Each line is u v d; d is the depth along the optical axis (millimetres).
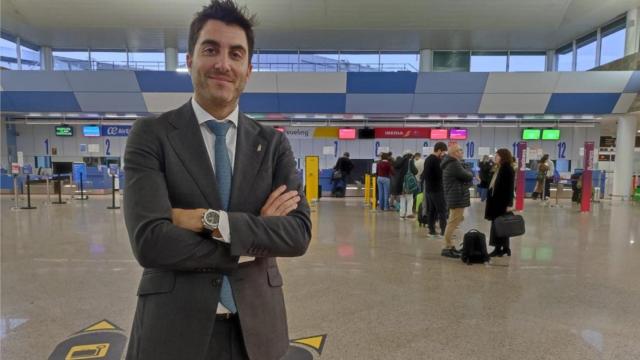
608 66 11086
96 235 5766
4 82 10477
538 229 6629
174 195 918
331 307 3002
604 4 9930
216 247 875
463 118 12773
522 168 9297
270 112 11523
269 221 931
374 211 8953
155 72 10453
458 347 2377
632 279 3764
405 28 11227
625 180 11633
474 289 3449
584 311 2957
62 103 11062
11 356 2213
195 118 989
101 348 2307
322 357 2240
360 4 10086
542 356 2281
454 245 5102
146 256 843
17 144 14492
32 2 9977
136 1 9977
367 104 11211
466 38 12078
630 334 2572
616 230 6527
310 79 10609
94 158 14617
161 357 862
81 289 3342
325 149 13367
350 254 4730
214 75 963
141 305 908
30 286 3420
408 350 2334
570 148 14617
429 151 13484
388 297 3230
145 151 908
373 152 14953
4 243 5211
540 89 10430
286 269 4059
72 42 12656
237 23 997
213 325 891
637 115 11656
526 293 3352
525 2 10008
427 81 10508
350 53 13680
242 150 1007
